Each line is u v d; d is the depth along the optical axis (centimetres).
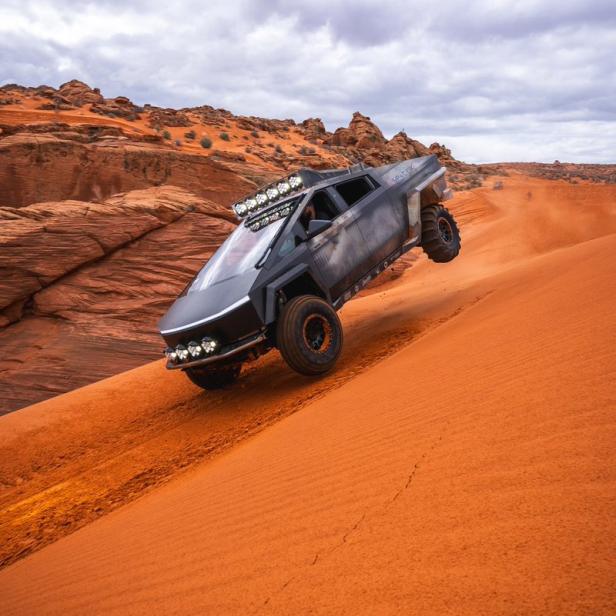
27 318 1838
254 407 714
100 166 3312
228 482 316
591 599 85
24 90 8806
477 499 141
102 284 1945
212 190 3609
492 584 100
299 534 173
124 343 1794
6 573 388
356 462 233
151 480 561
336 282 771
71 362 1698
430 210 968
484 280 1150
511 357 304
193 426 746
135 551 253
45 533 507
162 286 2014
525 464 151
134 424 902
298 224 753
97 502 554
